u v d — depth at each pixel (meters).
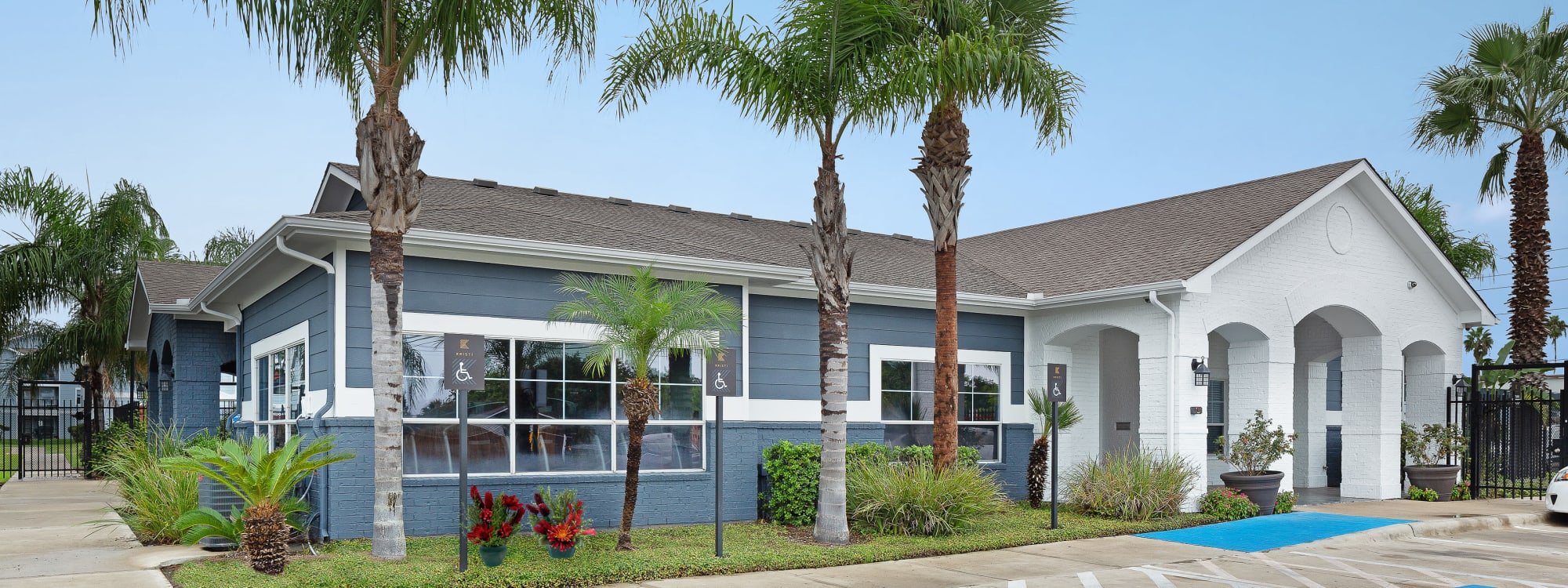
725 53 11.88
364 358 11.34
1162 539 12.60
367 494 11.20
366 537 11.15
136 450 13.77
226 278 13.75
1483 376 22.30
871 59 11.91
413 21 10.05
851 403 15.36
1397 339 18.25
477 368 9.60
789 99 11.78
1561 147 20.64
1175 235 17.69
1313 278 16.98
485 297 12.05
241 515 10.50
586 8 10.80
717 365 10.73
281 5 9.93
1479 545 12.64
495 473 11.99
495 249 11.79
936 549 11.34
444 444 11.77
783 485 13.09
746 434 13.76
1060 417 15.21
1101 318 16.27
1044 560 11.02
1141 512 14.08
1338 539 12.68
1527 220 19.78
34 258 23.55
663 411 13.18
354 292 11.34
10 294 23.61
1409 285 18.52
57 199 24.56
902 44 11.83
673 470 13.17
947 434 13.15
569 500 10.92
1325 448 20.73
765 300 14.65
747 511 13.68
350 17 9.93
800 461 13.05
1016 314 17.27
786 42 11.83
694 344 11.09
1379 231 18.16
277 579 8.85
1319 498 18.09
